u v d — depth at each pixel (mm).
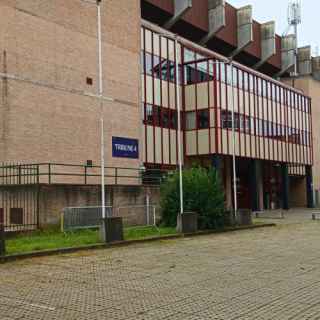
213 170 25438
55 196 20781
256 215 38844
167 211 23812
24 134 24906
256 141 44719
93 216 20766
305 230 25266
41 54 26203
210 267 12633
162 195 24297
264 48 53781
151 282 10578
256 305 8375
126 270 12195
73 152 27547
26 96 25203
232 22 48906
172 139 38406
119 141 30656
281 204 53438
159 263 13375
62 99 27172
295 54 58906
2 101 24031
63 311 8047
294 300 8742
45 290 9750
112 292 9539
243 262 13508
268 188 52125
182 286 10117
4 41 24391
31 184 20469
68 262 13602
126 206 23281
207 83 39250
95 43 29656
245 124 43094
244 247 17266
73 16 28297
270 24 53469
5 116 24094
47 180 25750
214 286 10086
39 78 25984
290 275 11328
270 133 47500
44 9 26578
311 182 56938
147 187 26188
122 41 31594
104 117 29734
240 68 42938
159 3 39812
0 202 21516
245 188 48250
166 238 20203
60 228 20547
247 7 48969
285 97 51094
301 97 54938
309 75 59531
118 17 31391
